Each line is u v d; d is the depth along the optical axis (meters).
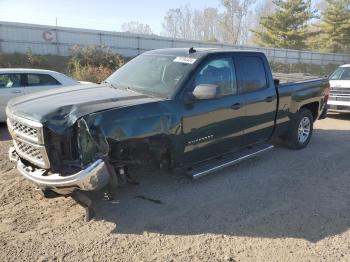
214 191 5.09
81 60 26.55
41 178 3.86
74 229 4.01
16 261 3.44
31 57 26.59
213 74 5.10
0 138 7.92
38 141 3.78
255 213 4.48
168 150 4.64
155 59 5.43
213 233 4.00
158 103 4.39
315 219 4.36
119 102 4.19
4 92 9.31
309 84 7.12
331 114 12.06
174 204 4.66
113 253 3.59
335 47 62.09
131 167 4.51
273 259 3.55
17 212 4.34
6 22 28.50
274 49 47.09
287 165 6.29
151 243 3.78
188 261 3.48
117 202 4.66
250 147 6.15
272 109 6.16
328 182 5.56
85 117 3.76
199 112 4.80
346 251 3.72
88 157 3.78
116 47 34.44
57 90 4.85
